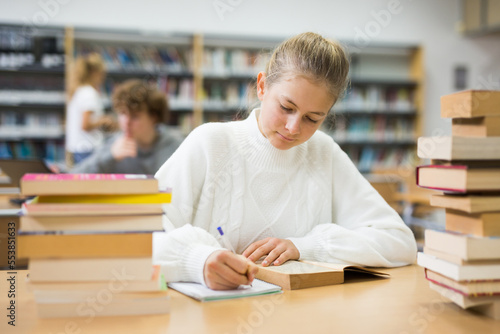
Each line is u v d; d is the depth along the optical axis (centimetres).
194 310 84
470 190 79
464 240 79
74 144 453
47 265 80
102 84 564
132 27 593
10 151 549
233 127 135
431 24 686
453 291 83
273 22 636
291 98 108
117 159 316
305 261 114
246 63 604
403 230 127
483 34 698
